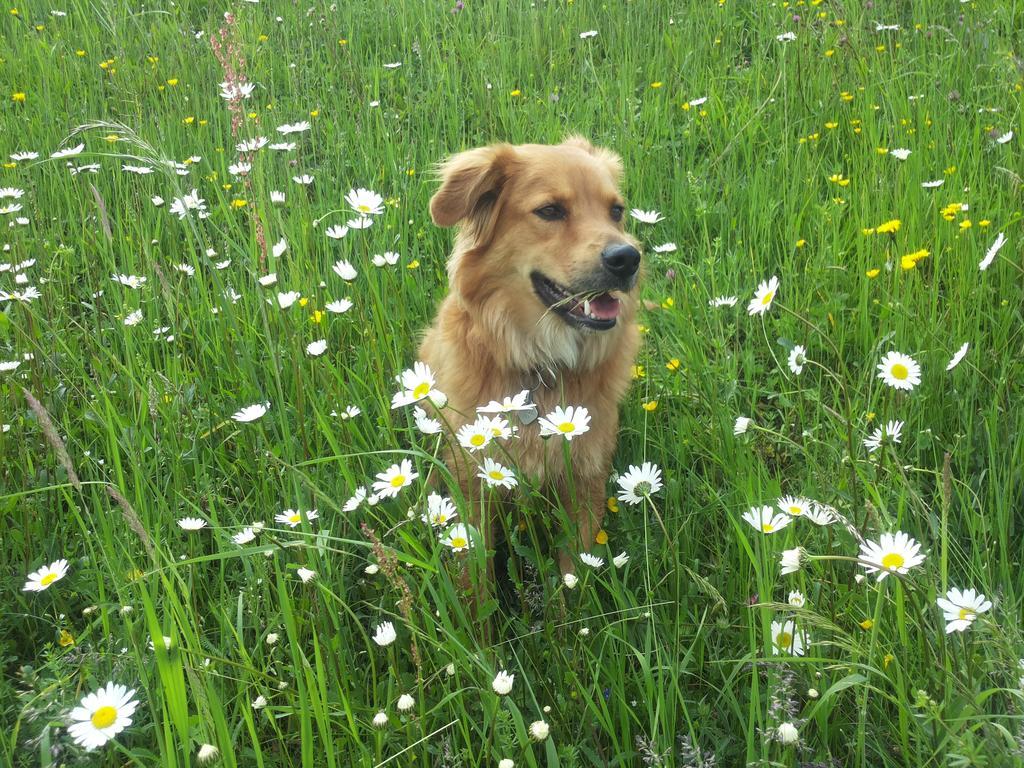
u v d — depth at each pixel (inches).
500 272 45.9
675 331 53.6
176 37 104.4
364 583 37.4
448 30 105.0
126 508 28.3
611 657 32.2
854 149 68.7
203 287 55.2
